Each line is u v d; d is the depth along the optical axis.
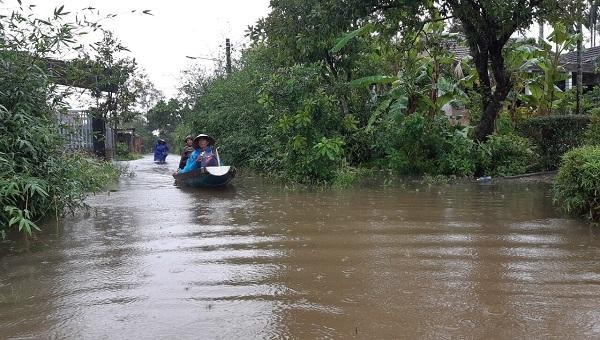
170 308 4.20
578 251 5.70
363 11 13.27
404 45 14.64
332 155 12.14
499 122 14.85
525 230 6.73
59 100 8.33
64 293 4.62
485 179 12.42
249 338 3.62
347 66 16.59
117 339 3.64
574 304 4.15
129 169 19.41
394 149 14.03
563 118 12.94
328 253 5.81
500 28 12.96
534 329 3.69
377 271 5.12
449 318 3.91
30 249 6.18
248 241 6.43
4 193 6.44
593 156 7.00
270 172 15.30
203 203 9.74
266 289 4.64
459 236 6.48
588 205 7.28
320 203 9.33
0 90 7.38
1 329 3.85
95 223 7.74
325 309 4.13
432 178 12.72
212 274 5.09
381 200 9.52
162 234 6.91
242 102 18.33
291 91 13.79
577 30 17.22
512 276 4.88
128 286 4.77
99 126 19.00
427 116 14.95
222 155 19.77
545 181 11.84
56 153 8.05
